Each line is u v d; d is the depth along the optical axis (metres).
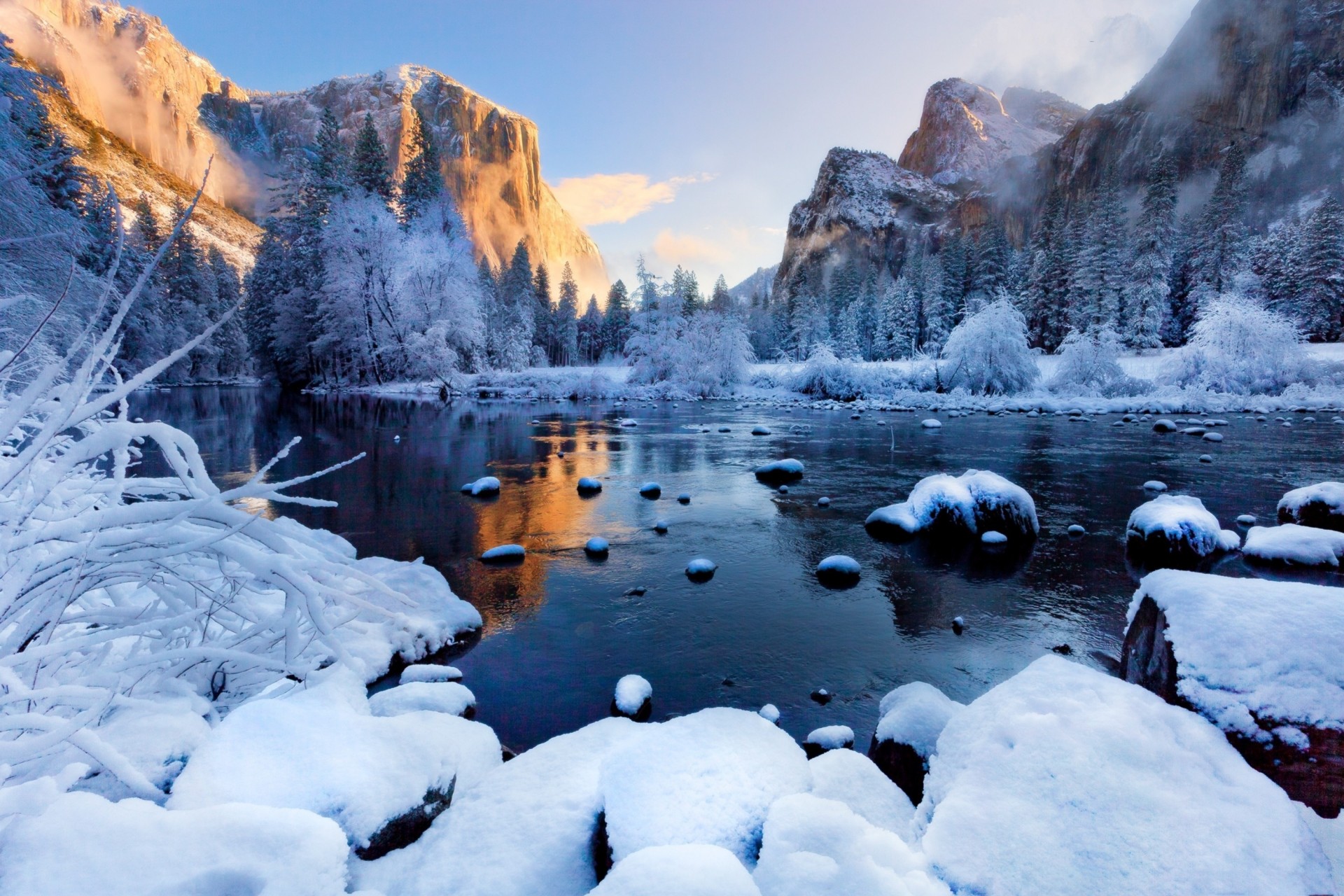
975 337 31.52
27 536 2.15
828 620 5.33
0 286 7.91
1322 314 41.22
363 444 16.44
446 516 8.87
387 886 1.93
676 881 1.56
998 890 1.61
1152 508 7.42
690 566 6.46
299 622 2.95
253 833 1.66
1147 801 1.79
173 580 2.93
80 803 1.63
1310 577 6.05
